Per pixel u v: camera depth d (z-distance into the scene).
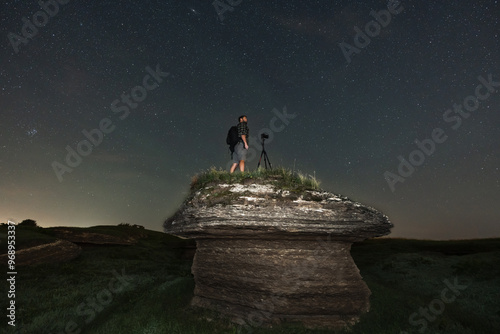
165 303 8.12
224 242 7.67
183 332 5.95
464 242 20.45
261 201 7.04
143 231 30.47
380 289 9.97
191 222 7.59
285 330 6.28
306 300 6.94
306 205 7.01
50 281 11.70
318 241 7.32
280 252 7.18
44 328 6.65
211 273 7.89
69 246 17.47
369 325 6.60
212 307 7.63
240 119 9.62
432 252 18.52
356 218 7.08
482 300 9.13
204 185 8.29
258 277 7.05
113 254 20.00
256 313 6.91
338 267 7.31
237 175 8.20
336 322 6.89
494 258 13.80
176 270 15.70
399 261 16.47
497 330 6.63
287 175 8.14
